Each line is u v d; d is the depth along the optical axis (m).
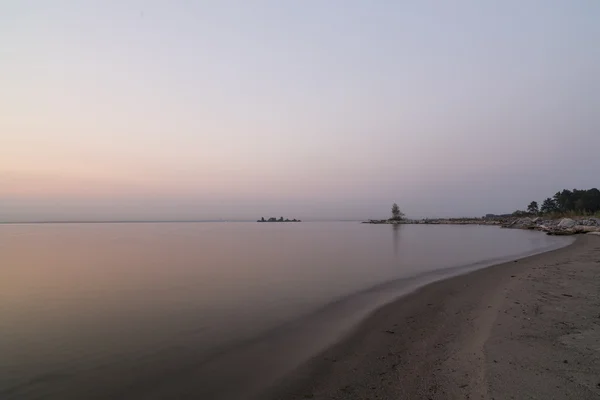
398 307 10.35
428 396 5.04
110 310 10.41
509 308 9.26
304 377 6.01
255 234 64.75
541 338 6.87
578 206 88.31
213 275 16.45
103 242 41.59
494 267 17.61
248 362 6.72
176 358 6.96
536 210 119.12
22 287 13.71
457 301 10.68
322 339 7.88
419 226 109.31
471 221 120.75
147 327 8.86
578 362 5.66
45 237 54.59
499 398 4.66
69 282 14.75
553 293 10.89
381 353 6.89
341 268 18.64
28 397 5.54
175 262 21.45
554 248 28.09
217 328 8.75
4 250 30.31
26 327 8.85
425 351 6.80
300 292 12.73
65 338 8.11
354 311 10.12
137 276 16.20
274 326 8.87
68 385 5.93
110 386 5.87
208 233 70.31
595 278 13.41
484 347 6.51
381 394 5.23
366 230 83.12
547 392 4.75
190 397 5.48
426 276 15.80
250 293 12.58
